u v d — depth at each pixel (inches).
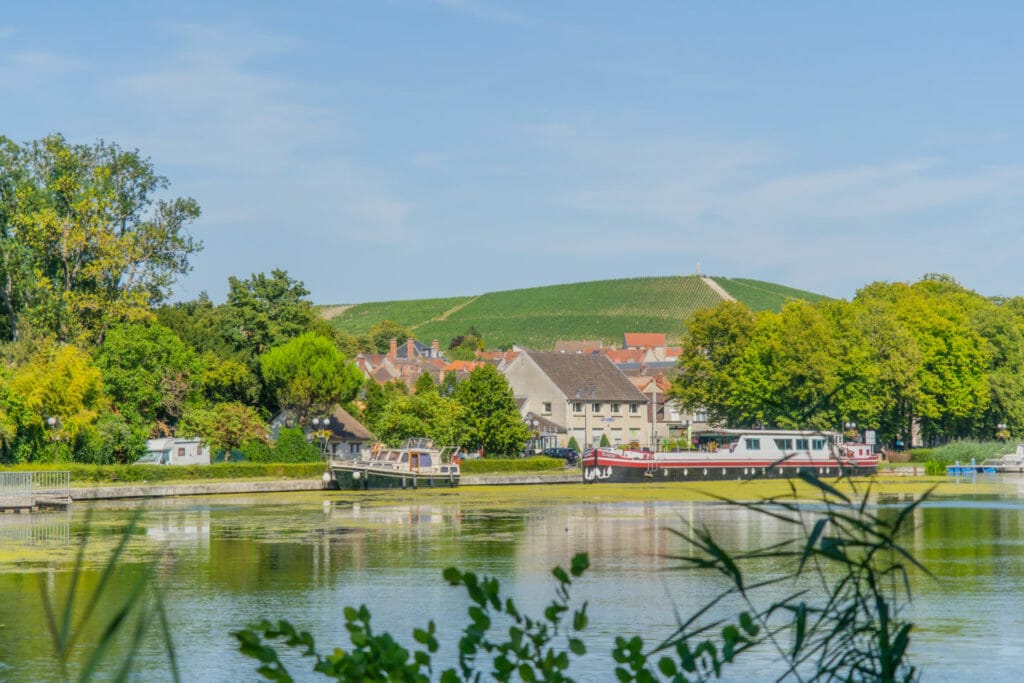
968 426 5246.1
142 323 3715.6
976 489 3531.0
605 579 1472.7
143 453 3442.4
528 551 1807.3
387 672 331.9
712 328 4808.1
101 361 3481.8
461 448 4264.3
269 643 1049.5
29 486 2662.4
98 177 3609.7
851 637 350.9
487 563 1654.8
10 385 3011.8
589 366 6067.9
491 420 4215.1
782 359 4431.6
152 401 3654.0
